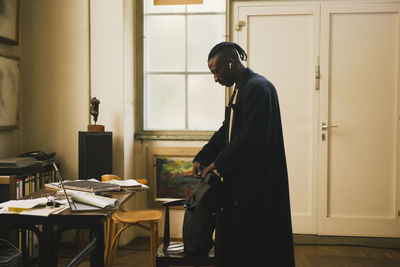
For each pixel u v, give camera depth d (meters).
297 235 3.79
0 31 3.29
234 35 3.80
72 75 3.67
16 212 1.83
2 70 3.35
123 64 3.61
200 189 2.13
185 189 3.86
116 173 3.62
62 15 3.66
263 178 2.05
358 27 3.70
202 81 3.89
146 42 3.91
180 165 3.86
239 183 2.07
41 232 1.87
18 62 3.61
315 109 3.75
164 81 3.92
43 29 3.68
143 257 3.42
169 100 3.93
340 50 3.72
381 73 3.71
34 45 3.70
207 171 2.14
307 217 3.78
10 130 3.56
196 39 3.87
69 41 3.66
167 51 3.90
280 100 3.78
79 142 3.37
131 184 2.54
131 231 3.84
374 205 3.75
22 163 2.95
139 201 3.91
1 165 2.88
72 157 3.71
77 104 3.68
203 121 3.91
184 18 3.87
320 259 3.38
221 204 2.10
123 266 3.21
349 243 3.74
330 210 3.79
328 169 3.78
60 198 2.12
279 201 2.06
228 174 2.12
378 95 3.72
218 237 2.09
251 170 2.05
